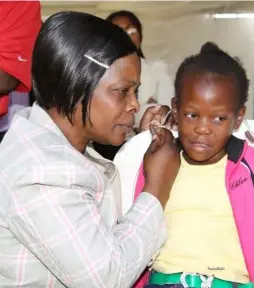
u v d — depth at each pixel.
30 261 0.92
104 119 0.94
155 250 1.01
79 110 0.94
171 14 4.33
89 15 0.96
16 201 0.87
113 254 0.90
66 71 0.91
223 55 1.10
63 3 4.06
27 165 0.88
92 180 0.94
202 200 1.13
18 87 1.56
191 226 1.12
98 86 0.92
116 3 4.17
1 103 1.54
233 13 4.42
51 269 0.91
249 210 1.10
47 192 0.87
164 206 1.09
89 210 0.91
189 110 1.07
